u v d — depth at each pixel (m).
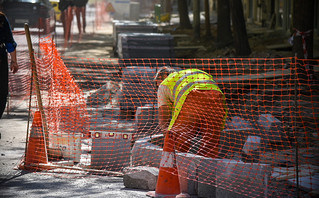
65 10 33.34
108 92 15.51
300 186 7.19
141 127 11.02
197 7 28.23
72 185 7.61
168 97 8.09
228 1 24.41
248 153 9.11
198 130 7.91
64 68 11.54
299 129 10.72
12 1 29.53
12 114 13.36
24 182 7.73
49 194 7.11
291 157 9.01
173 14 55.69
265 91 13.77
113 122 12.38
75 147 9.21
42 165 8.52
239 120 11.04
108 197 6.98
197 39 28.17
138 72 13.72
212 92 7.82
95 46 30.84
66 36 33.19
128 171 7.61
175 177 7.09
